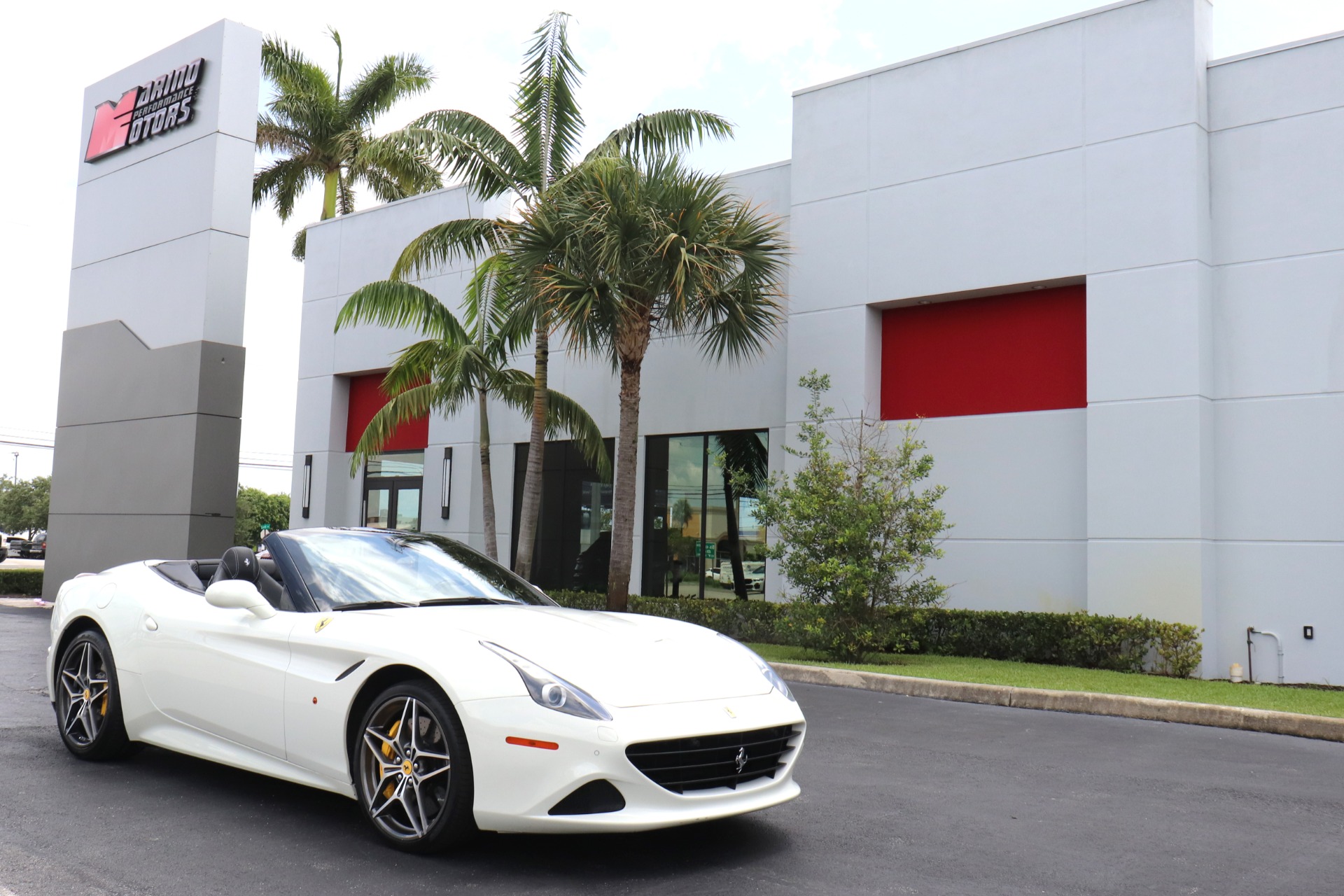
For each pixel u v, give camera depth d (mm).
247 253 15422
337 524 20078
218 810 4438
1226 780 5754
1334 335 10422
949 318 12969
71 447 17016
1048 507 12031
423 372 15430
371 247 19828
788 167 14516
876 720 7574
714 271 11750
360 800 3979
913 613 11320
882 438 13141
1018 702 8531
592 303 11875
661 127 13531
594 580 16422
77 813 4352
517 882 3582
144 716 4973
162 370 15445
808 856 4016
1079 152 11789
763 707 3963
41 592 19438
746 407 14734
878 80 13422
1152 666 10648
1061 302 12164
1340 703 8445
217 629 4625
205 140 15344
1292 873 4004
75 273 17531
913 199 12984
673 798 3621
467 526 17844
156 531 15172
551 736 3527
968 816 4781
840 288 13477
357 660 4031
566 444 16969
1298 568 10461
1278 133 10875
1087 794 5320
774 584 14047
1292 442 10570
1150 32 11414
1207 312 11039
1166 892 3729
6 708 6754
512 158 13805
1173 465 10883
